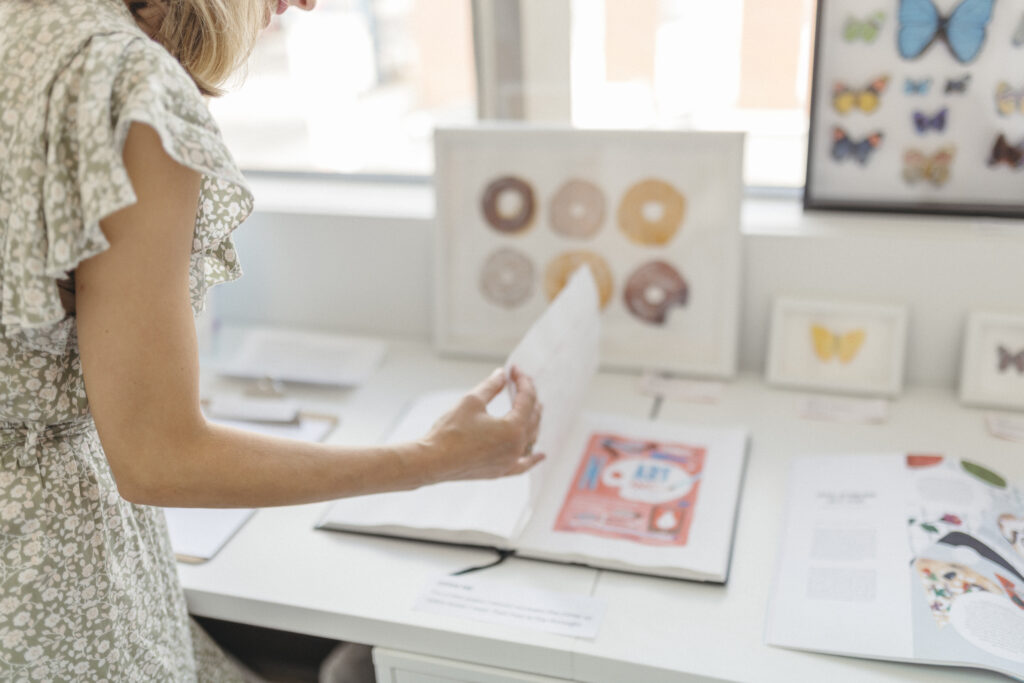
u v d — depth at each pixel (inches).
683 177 56.6
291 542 45.6
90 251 27.0
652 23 59.6
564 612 40.1
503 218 60.2
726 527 44.2
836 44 53.6
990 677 35.5
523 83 62.1
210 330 63.3
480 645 39.3
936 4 51.6
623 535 44.1
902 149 54.8
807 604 39.3
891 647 36.5
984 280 53.6
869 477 46.7
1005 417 52.7
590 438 51.9
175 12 31.5
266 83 76.9
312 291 65.2
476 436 35.3
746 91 60.7
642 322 59.2
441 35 77.4
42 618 33.8
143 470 28.5
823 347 56.5
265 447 30.3
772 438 52.1
